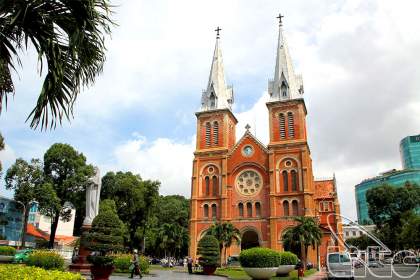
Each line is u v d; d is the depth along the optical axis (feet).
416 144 573.74
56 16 29.48
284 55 223.51
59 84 30.35
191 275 113.39
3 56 29.71
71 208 212.84
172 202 316.40
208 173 210.59
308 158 200.44
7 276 28.04
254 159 203.92
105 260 70.69
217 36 252.83
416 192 257.75
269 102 209.77
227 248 187.42
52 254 86.99
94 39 31.04
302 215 184.14
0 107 30.48
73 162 205.16
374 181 489.26
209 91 230.68
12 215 238.68
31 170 192.65
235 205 199.72
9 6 27.78
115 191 223.10
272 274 86.94
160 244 250.16
